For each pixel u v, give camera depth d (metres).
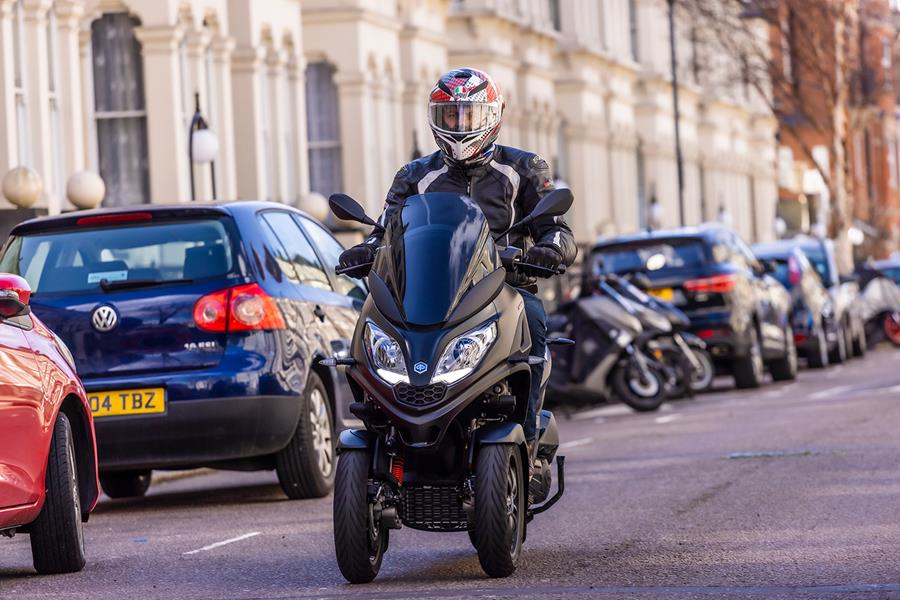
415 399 9.69
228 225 14.57
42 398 10.85
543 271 10.23
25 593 10.38
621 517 12.83
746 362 28.80
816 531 11.60
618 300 24.80
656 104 67.38
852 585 9.49
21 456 10.57
